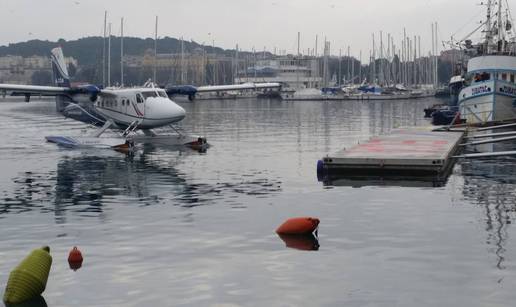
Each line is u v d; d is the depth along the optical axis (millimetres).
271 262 13039
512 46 60469
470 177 24484
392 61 155250
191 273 12383
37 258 11578
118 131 45812
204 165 29125
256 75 157625
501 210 17953
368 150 29453
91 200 20406
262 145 39406
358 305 10570
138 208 18953
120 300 11016
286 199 20172
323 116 76500
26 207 19312
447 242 14398
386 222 16562
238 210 18438
